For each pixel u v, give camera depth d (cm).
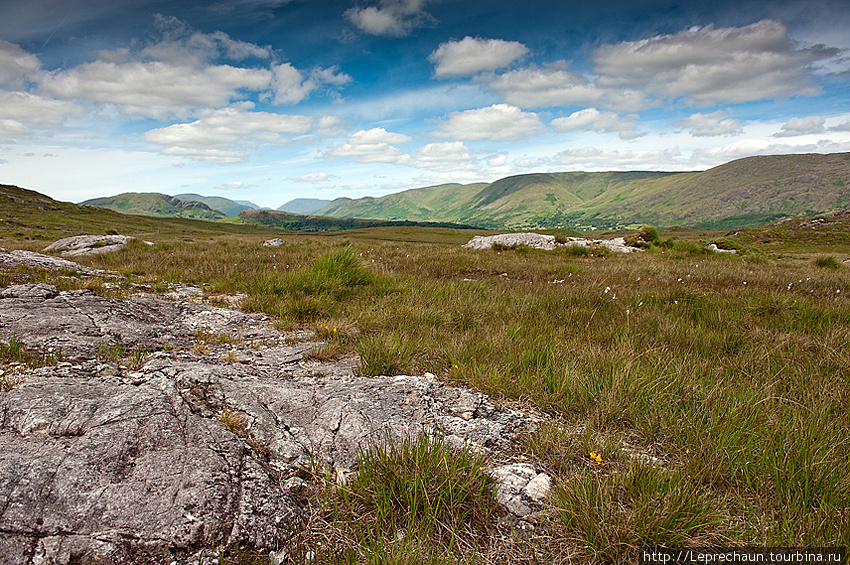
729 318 752
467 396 424
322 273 986
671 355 537
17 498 220
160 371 401
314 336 617
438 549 237
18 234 5666
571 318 746
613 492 281
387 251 2055
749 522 262
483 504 274
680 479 285
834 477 291
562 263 1638
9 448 251
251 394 376
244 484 262
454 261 1596
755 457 317
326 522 257
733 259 2064
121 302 636
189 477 254
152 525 226
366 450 318
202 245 2153
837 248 5684
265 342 586
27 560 199
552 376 458
